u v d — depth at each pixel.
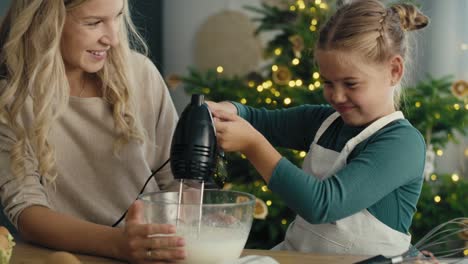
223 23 4.77
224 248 1.15
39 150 1.56
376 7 1.43
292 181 1.31
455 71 4.17
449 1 4.16
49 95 1.55
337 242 1.42
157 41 4.79
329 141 1.54
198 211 1.16
